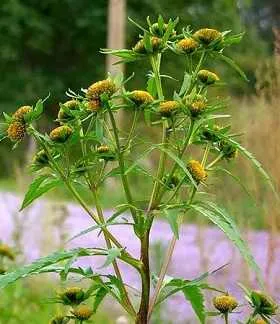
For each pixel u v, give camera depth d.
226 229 2.10
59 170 2.27
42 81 22.17
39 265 2.11
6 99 22.05
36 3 22.39
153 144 2.20
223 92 9.23
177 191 2.23
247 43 18.66
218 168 2.38
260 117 4.70
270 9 21.59
